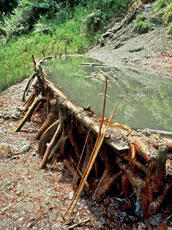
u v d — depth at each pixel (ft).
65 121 8.87
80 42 34.60
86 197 7.56
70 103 8.43
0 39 42.83
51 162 9.78
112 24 36.86
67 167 9.08
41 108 14.62
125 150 5.60
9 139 12.05
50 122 11.15
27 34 45.42
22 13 49.29
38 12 49.16
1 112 15.49
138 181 5.86
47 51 29.84
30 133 12.89
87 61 20.43
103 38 34.12
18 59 25.99
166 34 25.34
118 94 10.10
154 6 31.48
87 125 6.76
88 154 7.89
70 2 48.14
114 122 6.89
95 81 12.42
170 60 19.92
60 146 9.33
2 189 8.28
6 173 9.21
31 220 6.90
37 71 12.79
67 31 38.27
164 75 14.97
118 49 27.94
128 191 6.91
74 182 8.17
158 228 5.86
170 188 6.05
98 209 7.00
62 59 21.21
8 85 21.15
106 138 5.94
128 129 6.48
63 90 10.30
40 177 8.93
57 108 10.31
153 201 6.03
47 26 43.14
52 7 48.83
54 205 7.41
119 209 6.82
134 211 6.64
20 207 7.43
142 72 15.87
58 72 14.46
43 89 12.15
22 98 17.99
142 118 7.36
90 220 6.70
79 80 12.54
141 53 23.58
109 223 6.50
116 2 39.45
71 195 7.77
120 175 6.82
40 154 10.64
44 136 10.21
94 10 39.81
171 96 10.08
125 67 17.93
